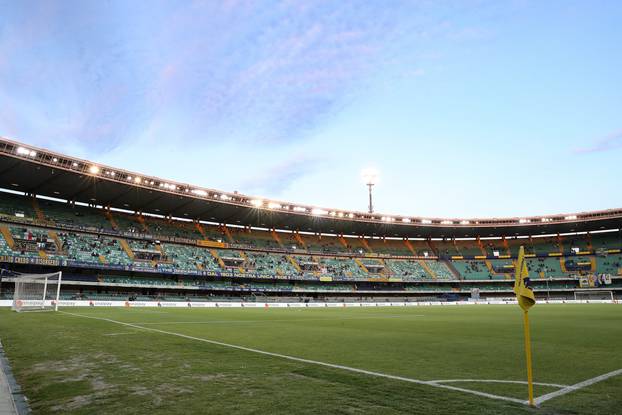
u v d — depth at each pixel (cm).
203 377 818
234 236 7625
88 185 5572
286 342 1453
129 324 2173
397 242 9319
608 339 1570
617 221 8006
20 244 5028
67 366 937
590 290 7719
